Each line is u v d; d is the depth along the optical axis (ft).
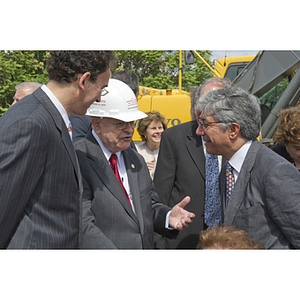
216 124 5.71
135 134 20.04
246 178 5.55
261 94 17.54
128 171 6.77
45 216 4.67
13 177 4.28
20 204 4.40
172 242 8.75
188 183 8.54
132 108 6.48
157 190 8.81
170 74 49.83
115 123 6.32
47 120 4.72
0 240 4.34
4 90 40.29
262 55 16.70
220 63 21.72
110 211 6.09
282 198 5.02
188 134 8.83
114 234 6.07
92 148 6.48
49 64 5.11
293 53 16.06
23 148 4.33
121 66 47.65
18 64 41.01
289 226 4.99
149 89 22.07
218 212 8.21
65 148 4.94
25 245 4.48
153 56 47.83
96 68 5.16
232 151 5.87
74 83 5.09
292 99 17.15
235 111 5.58
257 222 5.32
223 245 4.64
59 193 4.83
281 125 7.44
